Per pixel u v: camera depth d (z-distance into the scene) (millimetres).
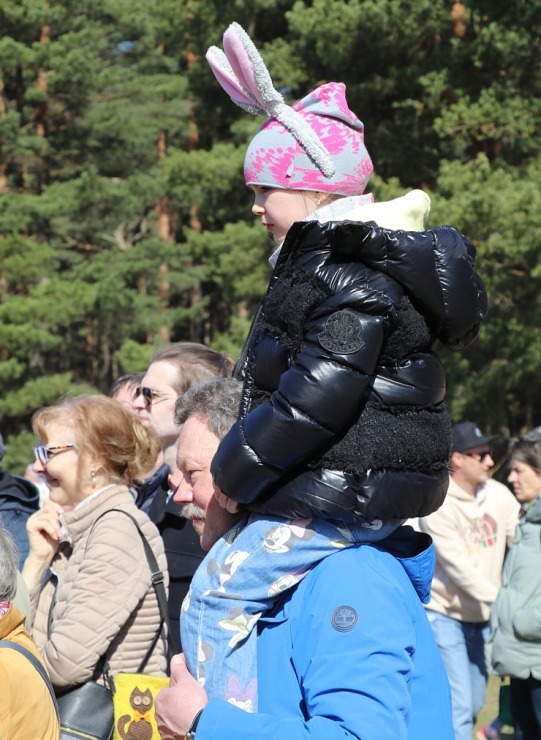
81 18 44094
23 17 41719
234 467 2893
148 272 42500
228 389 3492
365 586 2846
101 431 5281
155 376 6176
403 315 2943
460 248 3057
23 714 3965
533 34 23391
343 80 26234
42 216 39969
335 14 25000
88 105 47281
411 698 2982
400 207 3316
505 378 24203
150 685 4750
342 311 2881
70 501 5297
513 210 20797
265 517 3004
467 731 8727
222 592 2959
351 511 2869
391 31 24734
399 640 2773
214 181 32781
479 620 8844
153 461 5508
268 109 3754
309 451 2828
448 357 25203
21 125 47281
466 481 8961
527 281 22781
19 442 36125
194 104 43594
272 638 2928
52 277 40531
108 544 4988
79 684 4805
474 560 8891
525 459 8789
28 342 37188
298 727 2666
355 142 3771
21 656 4094
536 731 8156
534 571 8055
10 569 4195
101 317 41812
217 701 2828
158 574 5059
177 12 35094
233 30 3674
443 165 22688
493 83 23281
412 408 2975
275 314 3102
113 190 42531
